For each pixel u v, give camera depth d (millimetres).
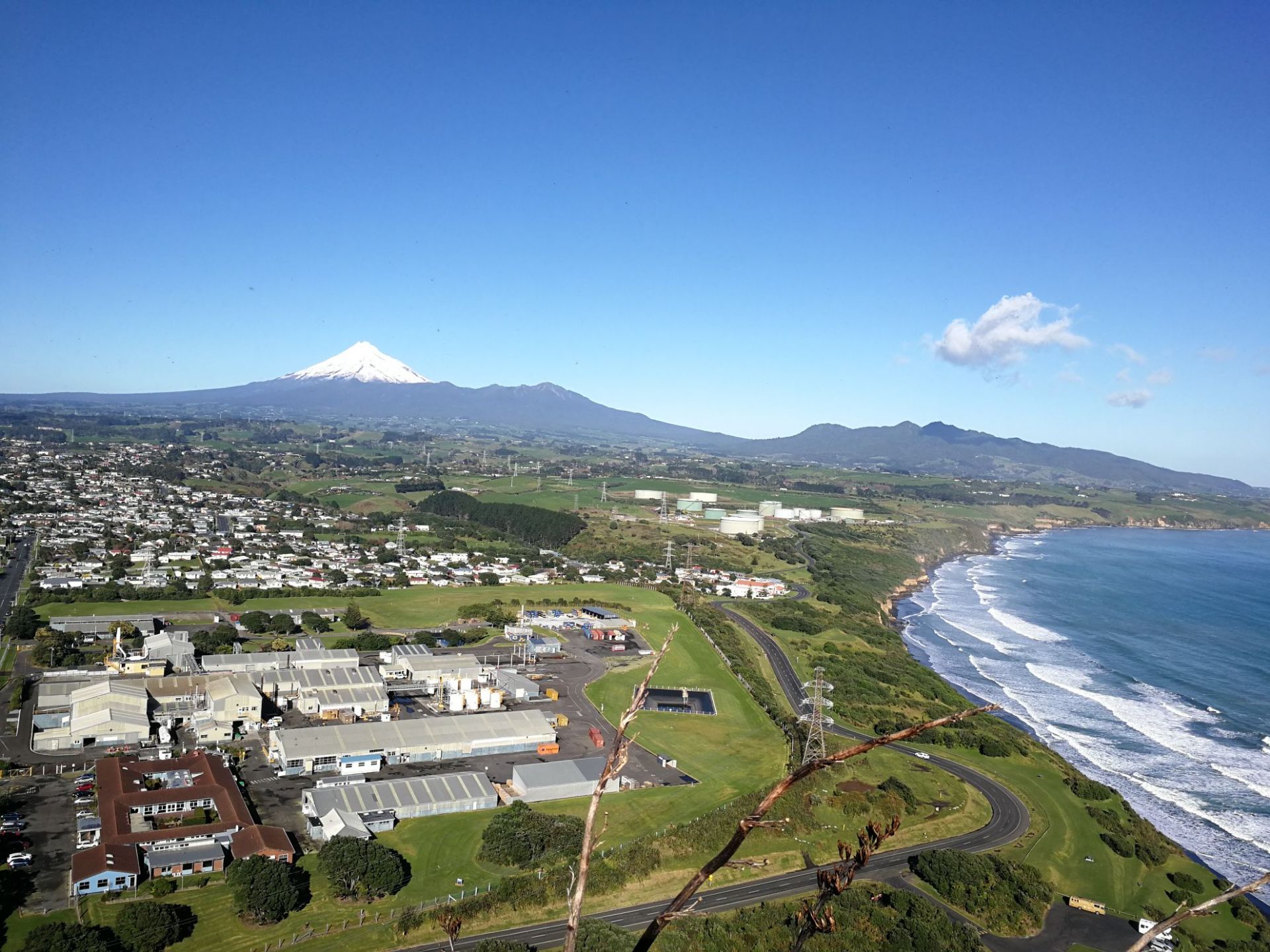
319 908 60500
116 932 54156
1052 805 86688
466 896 63250
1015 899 67812
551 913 62250
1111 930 65688
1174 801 91062
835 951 58312
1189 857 79688
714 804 80562
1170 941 63312
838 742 99125
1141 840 80625
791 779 7242
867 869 71812
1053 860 75562
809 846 74188
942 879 69125
